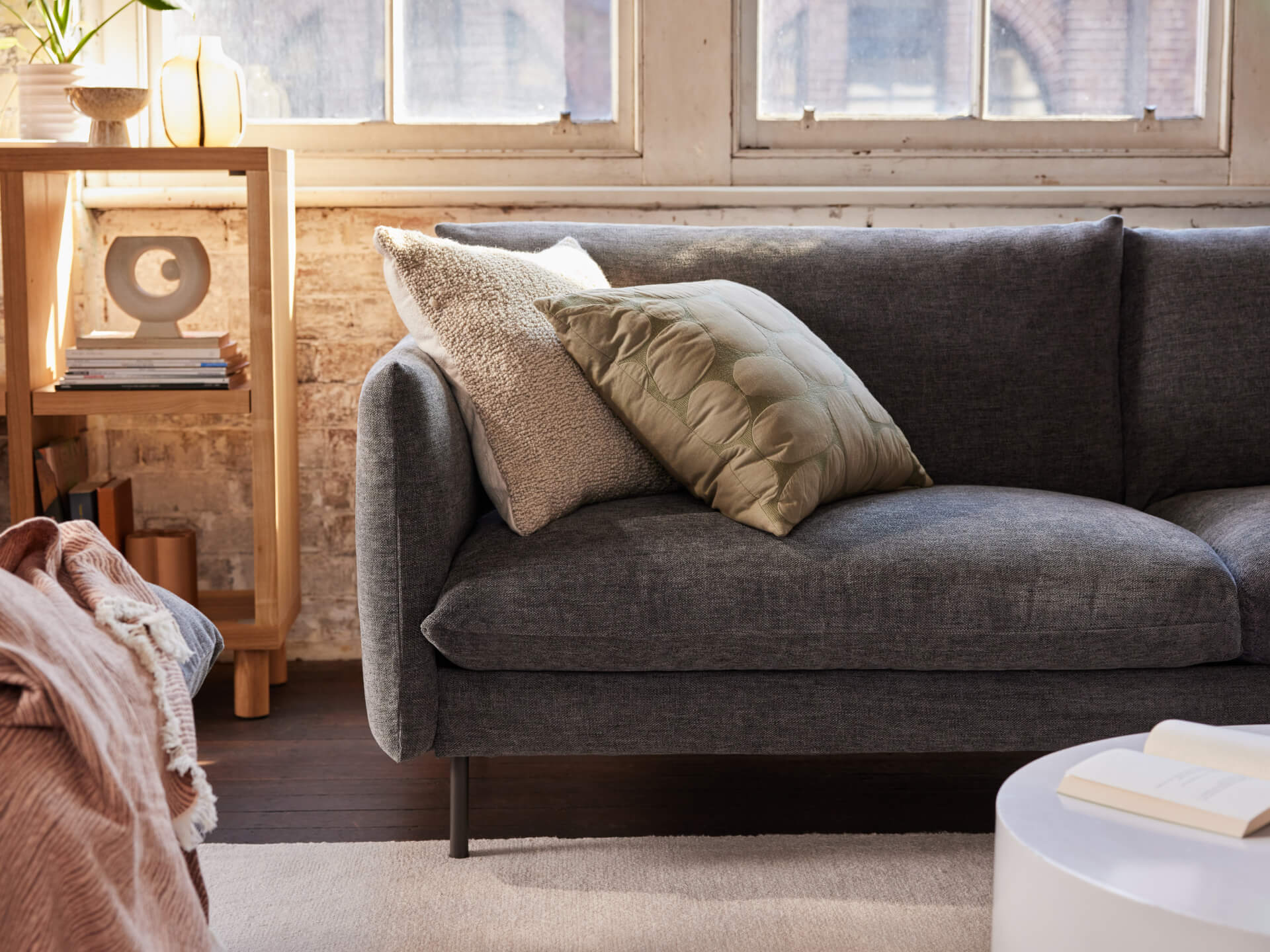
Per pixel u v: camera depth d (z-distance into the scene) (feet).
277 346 7.45
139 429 8.72
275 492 7.40
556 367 5.77
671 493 6.15
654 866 5.49
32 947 2.58
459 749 5.34
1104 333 7.07
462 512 5.62
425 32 8.89
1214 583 5.27
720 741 5.36
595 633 5.15
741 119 8.93
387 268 5.90
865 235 7.34
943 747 5.39
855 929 4.92
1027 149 8.93
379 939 4.83
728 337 5.73
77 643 3.05
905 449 6.35
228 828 5.92
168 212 8.61
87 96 7.41
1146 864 3.03
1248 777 3.47
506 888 5.28
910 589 5.21
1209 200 8.73
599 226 7.34
